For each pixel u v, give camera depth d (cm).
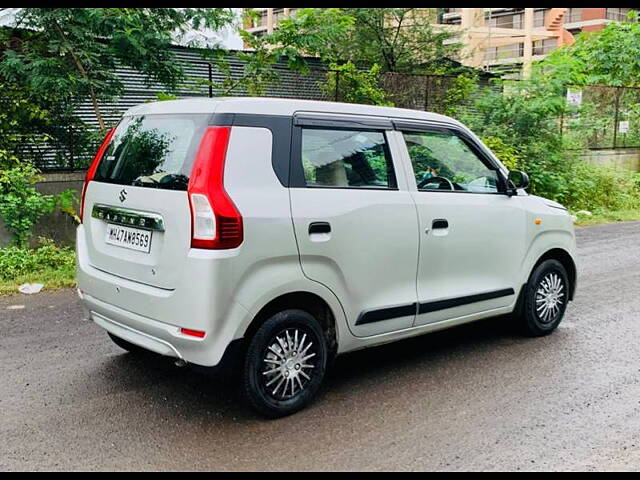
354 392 447
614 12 5688
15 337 547
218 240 359
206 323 361
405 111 479
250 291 373
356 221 421
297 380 409
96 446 364
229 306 365
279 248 382
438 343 559
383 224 436
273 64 1103
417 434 385
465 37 3419
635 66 1914
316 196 404
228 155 372
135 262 397
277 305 400
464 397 441
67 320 597
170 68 930
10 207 782
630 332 593
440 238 474
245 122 383
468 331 594
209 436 378
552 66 1528
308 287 400
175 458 353
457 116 1400
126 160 425
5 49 849
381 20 2112
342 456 358
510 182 536
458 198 491
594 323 620
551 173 1405
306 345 411
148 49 895
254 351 386
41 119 879
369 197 432
